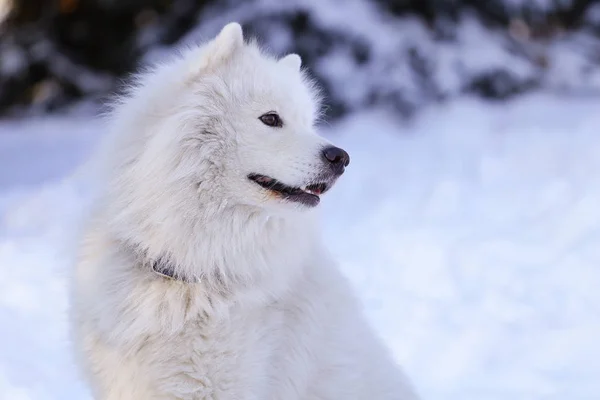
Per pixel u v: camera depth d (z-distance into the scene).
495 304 9.64
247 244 4.94
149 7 23.44
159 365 4.79
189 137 4.93
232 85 5.11
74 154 19.00
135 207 4.91
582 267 10.59
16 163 18.56
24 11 25.44
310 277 5.16
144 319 4.79
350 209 14.17
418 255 11.53
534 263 10.91
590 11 24.09
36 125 22.47
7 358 8.21
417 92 19.11
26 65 23.38
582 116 18.16
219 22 19.88
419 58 19.59
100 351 4.95
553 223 12.41
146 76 5.48
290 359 4.95
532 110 18.92
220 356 4.75
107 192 5.10
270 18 19.58
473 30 20.73
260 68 5.25
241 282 4.89
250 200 4.98
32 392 7.38
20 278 10.95
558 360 8.00
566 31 24.38
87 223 5.22
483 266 10.94
